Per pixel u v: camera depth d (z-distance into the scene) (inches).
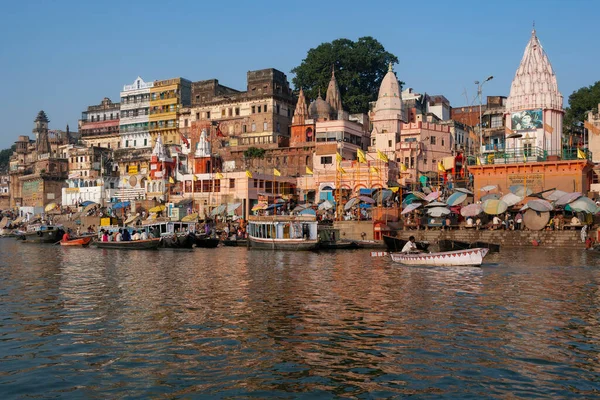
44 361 563.2
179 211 2822.3
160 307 821.2
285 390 480.4
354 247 1945.1
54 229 2561.5
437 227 2031.3
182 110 3875.5
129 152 4074.8
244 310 792.3
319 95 3356.3
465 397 463.2
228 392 477.4
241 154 3270.2
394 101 2984.7
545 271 1182.9
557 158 2057.1
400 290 951.0
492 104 3452.3
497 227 1931.6
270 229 1955.0
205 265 1413.6
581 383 492.1
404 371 523.8
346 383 495.2
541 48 2272.4
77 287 1029.8
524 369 527.5
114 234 2234.3
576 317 732.7
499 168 2079.2
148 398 467.5
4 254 1877.5
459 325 691.4
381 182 2566.4
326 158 2910.9
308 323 708.0
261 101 3430.1
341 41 3681.1
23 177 4397.1
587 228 1823.3
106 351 594.9
